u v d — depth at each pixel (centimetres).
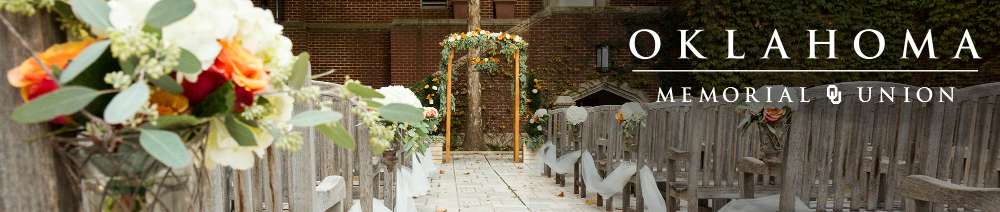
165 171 81
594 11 1023
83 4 70
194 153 81
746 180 293
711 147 345
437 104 1002
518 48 941
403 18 1220
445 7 1238
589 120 554
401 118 99
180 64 70
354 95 100
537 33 1055
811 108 230
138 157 76
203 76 74
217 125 81
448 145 923
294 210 158
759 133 318
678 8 811
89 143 74
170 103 76
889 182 236
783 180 234
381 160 341
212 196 118
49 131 76
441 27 1184
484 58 1030
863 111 232
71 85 71
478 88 1073
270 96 87
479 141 1071
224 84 75
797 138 229
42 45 74
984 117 208
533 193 598
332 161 243
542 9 1150
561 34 1052
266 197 152
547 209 504
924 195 177
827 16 758
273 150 150
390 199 342
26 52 74
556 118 715
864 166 236
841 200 238
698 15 769
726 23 760
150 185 79
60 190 77
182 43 72
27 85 71
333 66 1208
